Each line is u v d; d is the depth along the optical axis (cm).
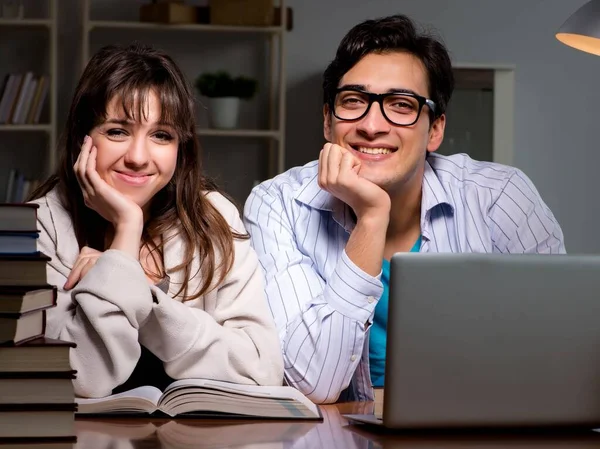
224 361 163
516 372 136
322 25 570
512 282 135
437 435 138
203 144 561
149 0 555
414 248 222
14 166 543
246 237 192
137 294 154
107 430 135
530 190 237
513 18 584
